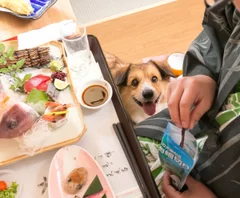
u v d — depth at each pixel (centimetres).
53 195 77
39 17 117
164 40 177
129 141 87
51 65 96
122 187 80
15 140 84
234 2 71
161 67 155
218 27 88
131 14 189
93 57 107
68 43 101
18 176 83
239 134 77
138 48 174
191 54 99
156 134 104
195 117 87
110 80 98
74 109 89
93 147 86
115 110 93
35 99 87
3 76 94
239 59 79
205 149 84
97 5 196
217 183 84
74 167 81
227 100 84
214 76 93
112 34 182
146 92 146
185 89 88
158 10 190
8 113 83
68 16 118
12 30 114
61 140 84
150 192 79
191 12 187
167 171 87
